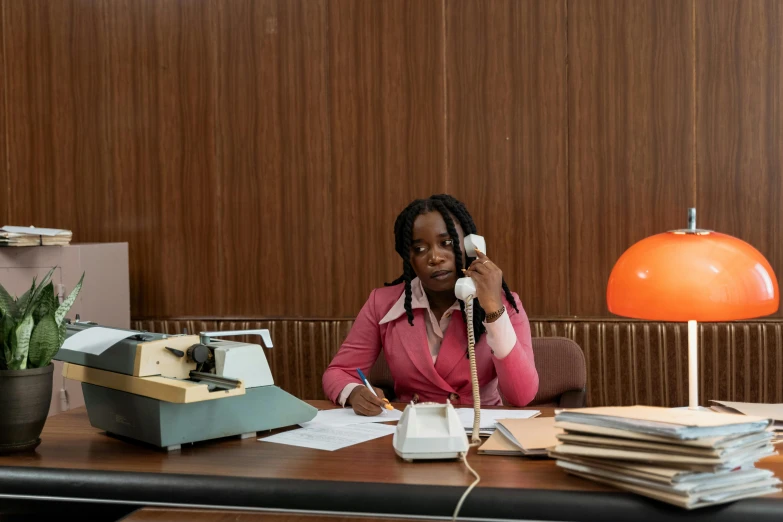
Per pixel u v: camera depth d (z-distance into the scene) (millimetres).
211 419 1739
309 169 4105
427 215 2346
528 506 1352
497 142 3914
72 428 1942
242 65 4133
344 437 1804
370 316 2537
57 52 4297
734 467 1296
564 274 3891
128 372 1753
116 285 4004
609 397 3820
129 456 1655
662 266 1827
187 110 4199
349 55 4027
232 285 4215
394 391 2684
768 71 3646
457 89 3936
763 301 1795
